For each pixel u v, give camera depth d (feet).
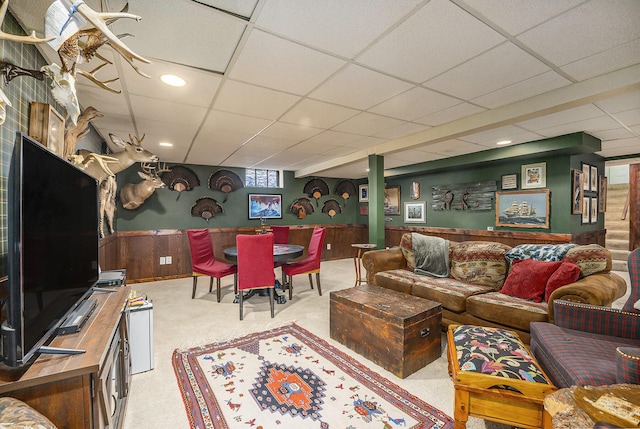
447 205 18.88
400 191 22.26
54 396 3.27
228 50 5.66
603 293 6.30
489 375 4.50
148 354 6.98
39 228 3.52
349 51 5.75
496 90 7.61
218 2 4.32
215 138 12.37
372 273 11.64
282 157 16.76
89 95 7.75
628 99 7.99
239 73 6.59
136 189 15.80
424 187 20.45
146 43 5.38
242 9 4.49
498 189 16.21
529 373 4.46
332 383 6.44
